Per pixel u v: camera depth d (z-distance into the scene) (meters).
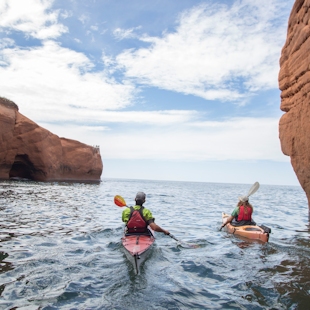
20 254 5.00
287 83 9.87
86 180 46.28
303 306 3.34
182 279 4.12
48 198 15.01
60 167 39.19
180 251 5.68
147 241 5.39
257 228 7.11
